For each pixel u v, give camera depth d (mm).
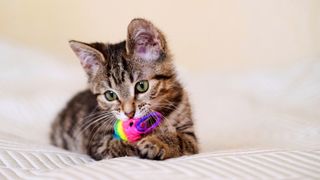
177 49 979
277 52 953
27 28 992
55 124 589
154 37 465
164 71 474
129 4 975
